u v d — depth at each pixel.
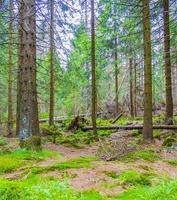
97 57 24.02
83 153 13.12
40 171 8.07
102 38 22.58
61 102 32.38
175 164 10.19
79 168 8.53
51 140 16.59
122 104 34.19
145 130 14.54
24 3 12.30
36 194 4.22
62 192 4.72
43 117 30.80
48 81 25.48
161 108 33.41
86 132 20.27
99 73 25.11
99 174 7.93
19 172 8.30
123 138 16.83
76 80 23.11
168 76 18.36
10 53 21.25
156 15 17.27
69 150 13.95
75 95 31.38
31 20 12.60
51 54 21.67
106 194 6.40
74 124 21.17
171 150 12.38
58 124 24.03
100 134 19.17
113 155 10.81
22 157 10.30
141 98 35.09
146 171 8.62
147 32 15.08
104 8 20.17
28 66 12.60
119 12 19.98
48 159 10.61
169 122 18.03
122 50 21.39
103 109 33.22
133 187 6.90
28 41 12.62
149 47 15.02
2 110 34.78
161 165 9.87
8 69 22.52
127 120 26.25
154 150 12.41
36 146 11.84
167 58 18.33
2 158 10.12
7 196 4.07
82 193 6.40
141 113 33.47
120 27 21.25
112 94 36.06
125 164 9.55
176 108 32.88
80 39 22.58
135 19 18.94
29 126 12.27
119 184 7.09
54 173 7.96
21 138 12.16
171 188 5.24
